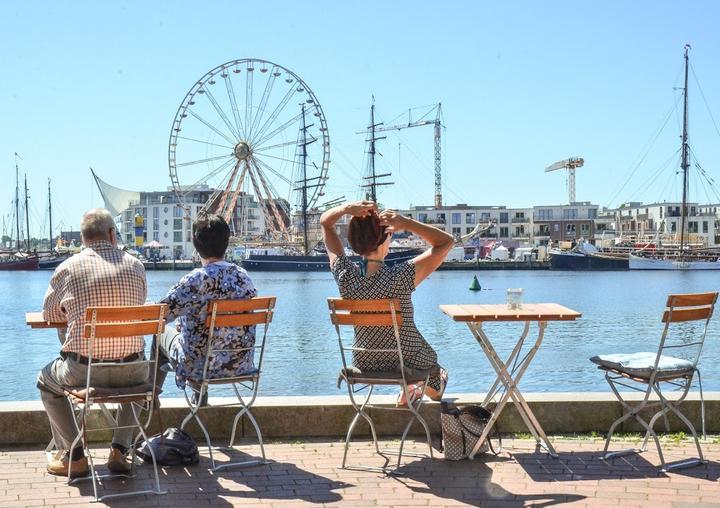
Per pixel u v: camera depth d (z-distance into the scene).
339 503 4.66
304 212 92.62
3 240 154.62
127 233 139.00
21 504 4.65
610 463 5.42
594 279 79.25
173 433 5.49
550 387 14.83
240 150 67.00
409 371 5.31
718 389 14.35
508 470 5.28
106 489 4.94
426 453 5.71
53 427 5.22
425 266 5.46
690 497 4.71
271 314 5.53
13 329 28.58
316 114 60.78
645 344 22.11
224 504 4.65
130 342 5.08
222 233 5.55
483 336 5.57
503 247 113.00
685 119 89.62
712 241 124.44
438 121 126.56
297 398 6.40
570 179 157.12
